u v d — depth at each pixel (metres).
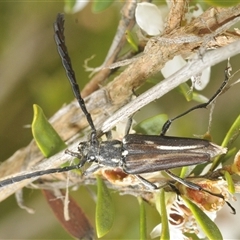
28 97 0.23
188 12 0.17
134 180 0.17
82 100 0.17
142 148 0.17
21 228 0.22
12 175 0.17
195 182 0.17
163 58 0.17
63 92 0.22
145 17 0.18
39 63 0.23
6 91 0.23
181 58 0.18
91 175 0.18
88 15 0.22
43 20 0.23
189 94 0.17
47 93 0.22
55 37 0.17
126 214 0.22
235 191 0.17
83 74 0.22
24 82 0.23
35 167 0.17
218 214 0.20
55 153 0.17
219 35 0.16
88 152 0.17
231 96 0.22
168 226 0.17
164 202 0.17
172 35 0.17
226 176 0.16
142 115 0.22
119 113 0.17
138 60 0.17
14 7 0.22
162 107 0.22
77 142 0.17
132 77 0.17
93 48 0.22
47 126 0.17
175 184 0.17
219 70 0.22
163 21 0.18
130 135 0.17
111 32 0.22
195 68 0.16
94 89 0.18
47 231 0.22
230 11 0.16
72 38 0.22
